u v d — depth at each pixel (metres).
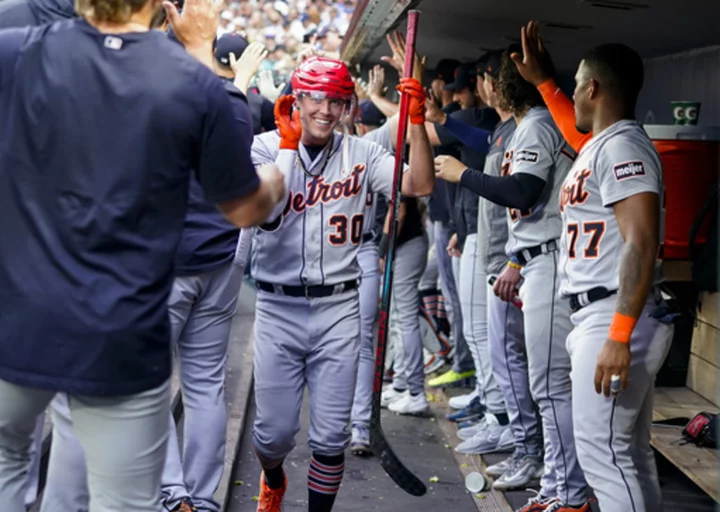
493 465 10.86
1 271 4.64
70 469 6.18
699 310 11.46
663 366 11.78
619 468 7.08
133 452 4.82
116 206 4.58
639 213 6.82
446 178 9.09
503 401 11.63
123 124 4.60
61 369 4.57
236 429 11.55
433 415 13.46
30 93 4.64
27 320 4.57
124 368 4.62
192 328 7.92
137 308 4.63
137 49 4.68
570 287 7.36
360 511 9.84
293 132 7.50
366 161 8.03
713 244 10.25
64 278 4.57
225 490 9.45
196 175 4.90
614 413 7.07
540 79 8.90
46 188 4.61
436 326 15.45
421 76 8.38
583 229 7.27
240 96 7.09
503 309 10.27
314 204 7.83
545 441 9.09
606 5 9.67
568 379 8.84
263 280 8.00
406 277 13.05
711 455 9.45
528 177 8.71
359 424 11.78
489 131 12.04
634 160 6.94
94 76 4.63
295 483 10.60
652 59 14.48
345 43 15.85
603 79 7.27
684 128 11.23
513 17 10.97
